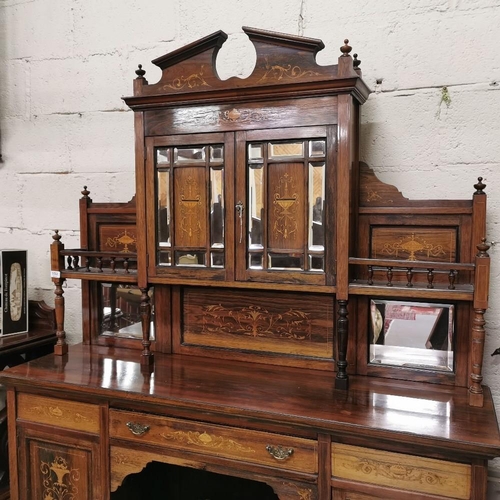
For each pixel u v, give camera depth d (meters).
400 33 1.45
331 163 1.21
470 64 1.39
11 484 1.44
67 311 1.90
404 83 1.45
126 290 1.64
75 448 1.36
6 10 1.92
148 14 1.73
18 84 1.92
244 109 1.28
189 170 1.35
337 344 1.35
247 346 1.48
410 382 1.32
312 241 1.25
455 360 1.29
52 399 1.38
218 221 1.33
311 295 1.40
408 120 1.45
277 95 1.24
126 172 1.80
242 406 1.15
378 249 1.36
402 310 1.34
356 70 1.29
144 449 1.28
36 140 1.91
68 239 1.89
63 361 1.50
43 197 1.92
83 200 1.67
